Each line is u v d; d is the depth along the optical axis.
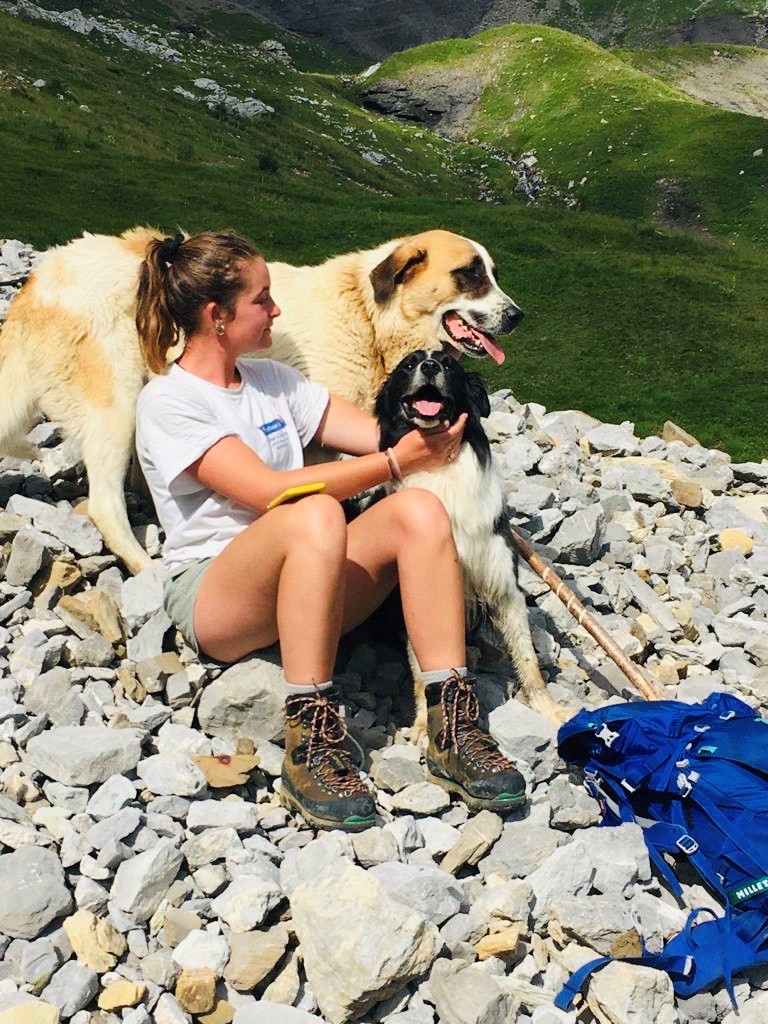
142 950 2.03
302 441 2.75
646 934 2.14
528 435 4.57
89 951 1.99
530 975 2.08
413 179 37.41
